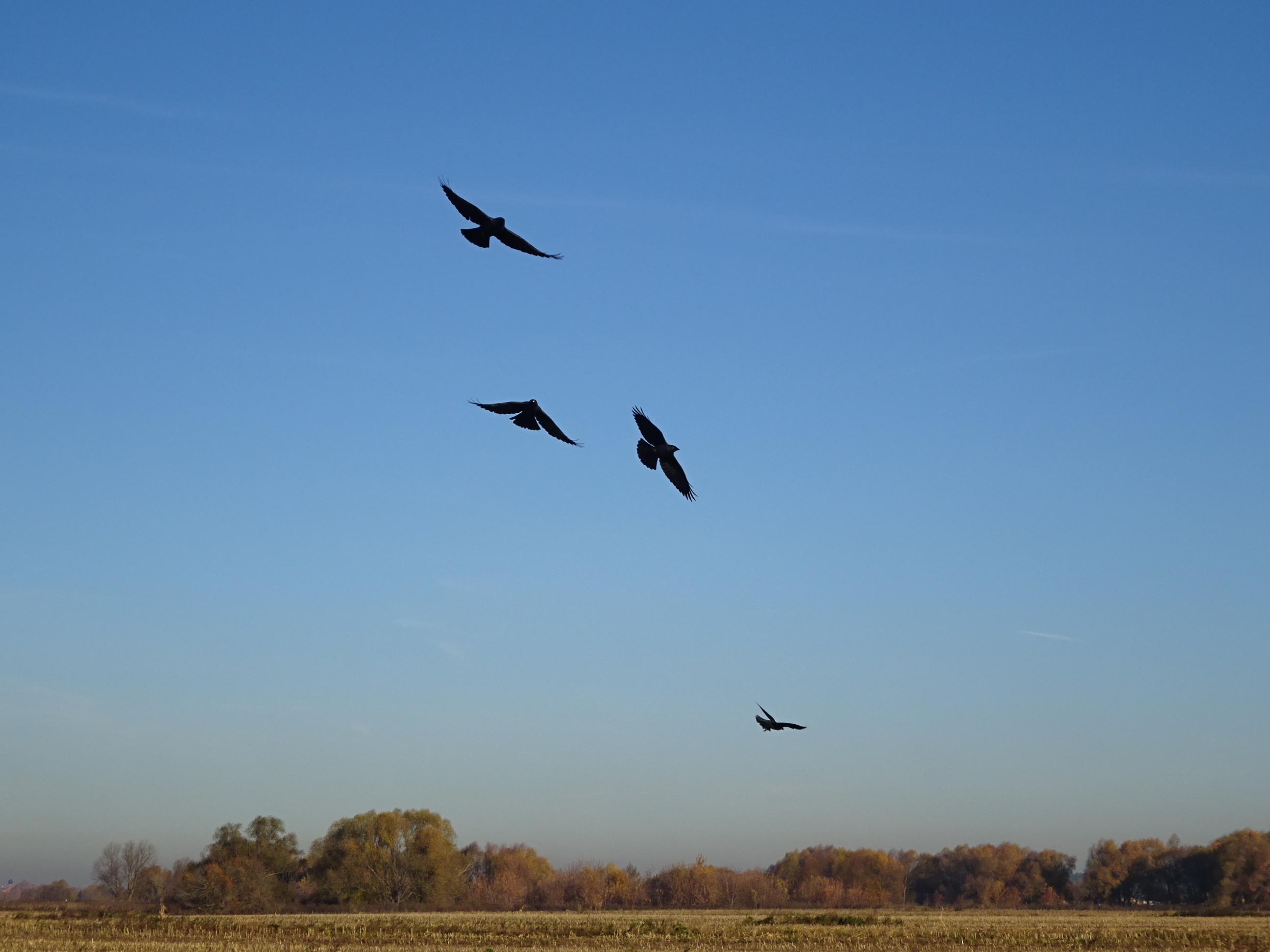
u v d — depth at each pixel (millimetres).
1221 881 142250
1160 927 69312
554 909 121625
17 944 45281
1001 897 159875
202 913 98688
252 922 71938
